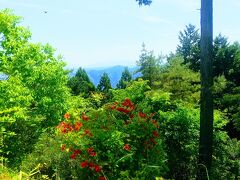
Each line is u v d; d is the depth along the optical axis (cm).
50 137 943
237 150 1377
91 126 785
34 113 2688
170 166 1154
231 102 2786
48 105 2931
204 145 1264
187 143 1238
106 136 750
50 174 804
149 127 801
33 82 2888
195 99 2823
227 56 4178
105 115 799
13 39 2675
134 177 733
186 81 2912
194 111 1331
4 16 2591
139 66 3397
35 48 2781
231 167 1339
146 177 722
